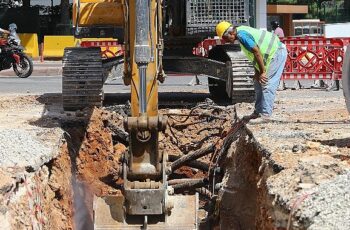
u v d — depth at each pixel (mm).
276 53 12711
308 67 21719
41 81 26266
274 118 13586
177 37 17438
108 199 10344
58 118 14133
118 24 15586
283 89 22031
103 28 15625
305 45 21672
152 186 9617
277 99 18234
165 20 17531
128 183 9680
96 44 25219
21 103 17484
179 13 17219
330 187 7332
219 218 12141
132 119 9578
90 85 15328
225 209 11992
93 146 13734
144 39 9516
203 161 14727
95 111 14492
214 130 15180
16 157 9727
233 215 11805
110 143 14141
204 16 16594
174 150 14992
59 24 42656
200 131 15211
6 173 8711
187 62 16812
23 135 11125
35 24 44438
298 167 8508
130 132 9648
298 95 19703
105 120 14508
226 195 12086
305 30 50812
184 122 15398
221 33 12680
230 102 17172
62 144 11938
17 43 25844
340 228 6344
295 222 6918
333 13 58188
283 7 49906
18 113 15281
